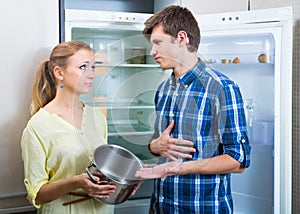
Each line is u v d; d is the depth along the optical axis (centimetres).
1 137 179
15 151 181
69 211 130
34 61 183
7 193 180
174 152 101
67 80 127
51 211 131
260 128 209
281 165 193
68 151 127
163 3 235
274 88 194
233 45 205
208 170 120
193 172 103
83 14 187
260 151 213
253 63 204
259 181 214
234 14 195
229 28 196
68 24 186
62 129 129
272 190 210
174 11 118
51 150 128
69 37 186
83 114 110
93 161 110
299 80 219
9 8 178
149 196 127
